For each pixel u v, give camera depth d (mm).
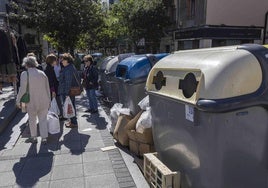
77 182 4016
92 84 8180
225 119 2666
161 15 25281
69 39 17375
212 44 22438
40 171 4375
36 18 16734
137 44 28750
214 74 2689
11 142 5676
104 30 23703
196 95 2775
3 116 7148
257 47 2822
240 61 2686
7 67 8250
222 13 22516
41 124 5535
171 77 3408
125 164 4570
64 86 6516
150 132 4527
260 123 2768
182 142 3195
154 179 3664
